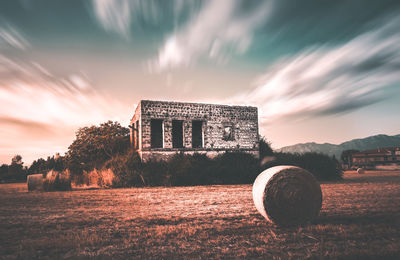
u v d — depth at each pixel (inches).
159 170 689.0
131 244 187.0
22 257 165.5
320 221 256.4
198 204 357.7
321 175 805.9
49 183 600.1
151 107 768.9
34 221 263.4
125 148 932.0
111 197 445.1
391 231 212.1
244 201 383.6
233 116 860.6
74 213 303.0
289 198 251.1
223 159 768.3
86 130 920.9
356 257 159.6
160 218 266.4
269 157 876.6
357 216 270.4
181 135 940.0
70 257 163.5
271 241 195.3
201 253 169.5
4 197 469.1
